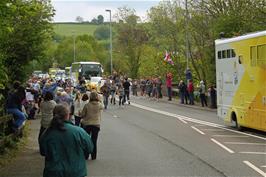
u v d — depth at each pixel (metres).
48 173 7.33
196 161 13.65
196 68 43.34
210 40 38.12
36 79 36.94
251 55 19.23
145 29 63.22
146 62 61.84
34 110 26.81
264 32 18.14
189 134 20.17
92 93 14.08
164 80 51.72
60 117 7.51
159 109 35.34
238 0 32.66
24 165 13.29
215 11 37.38
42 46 26.31
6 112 17.30
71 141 7.38
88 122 13.95
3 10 12.14
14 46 23.00
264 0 28.77
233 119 21.66
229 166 12.80
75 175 7.33
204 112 32.12
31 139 18.45
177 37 48.16
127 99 40.62
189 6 41.03
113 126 23.83
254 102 19.11
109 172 12.26
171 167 12.80
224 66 22.33
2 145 14.49
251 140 18.00
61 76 64.50
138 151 15.72
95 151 14.21
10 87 18.94
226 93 22.31
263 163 13.20
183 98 40.00
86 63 61.41
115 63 75.25
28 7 12.95
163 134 20.28
